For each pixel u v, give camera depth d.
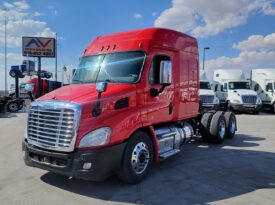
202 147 9.59
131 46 6.47
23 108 24.67
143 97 6.09
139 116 5.93
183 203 5.04
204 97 19.80
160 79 6.19
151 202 5.07
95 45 7.15
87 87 5.96
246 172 6.81
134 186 5.80
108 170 5.29
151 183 5.98
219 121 10.09
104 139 5.21
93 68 6.70
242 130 13.62
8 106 23.33
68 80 7.16
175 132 7.44
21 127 14.22
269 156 8.38
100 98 5.32
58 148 5.19
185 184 5.95
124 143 5.54
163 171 6.80
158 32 6.76
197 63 8.83
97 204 4.98
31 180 6.14
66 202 5.06
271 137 11.66
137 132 5.93
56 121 5.24
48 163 5.36
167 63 6.19
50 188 5.69
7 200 5.15
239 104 22.55
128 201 5.11
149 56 6.32
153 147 6.35
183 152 8.82
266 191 5.61
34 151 5.52
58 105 5.24
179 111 7.67
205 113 10.41
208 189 5.69
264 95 24.84
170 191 5.57
